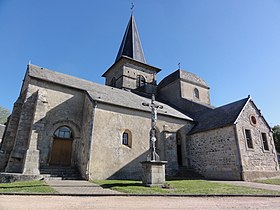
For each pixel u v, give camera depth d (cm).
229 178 1434
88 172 1221
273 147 1683
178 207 518
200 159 1700
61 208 473
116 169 1347
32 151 1222
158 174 943
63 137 1485
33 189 752
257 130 1634
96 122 1363
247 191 821
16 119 1457
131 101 1766
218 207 527
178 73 2680
